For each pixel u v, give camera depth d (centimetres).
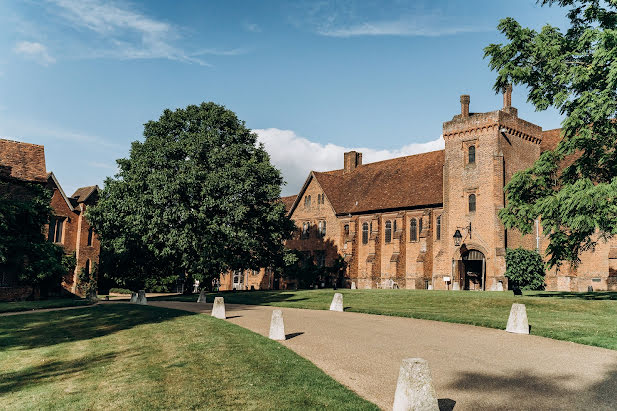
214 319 2167
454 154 4697
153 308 2761
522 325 1753
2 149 3784
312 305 2861
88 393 1145
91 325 2242
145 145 3775
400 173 5656
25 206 3394
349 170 6444
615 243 3956
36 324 2325
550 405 980
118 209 3781
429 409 884
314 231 6178
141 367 1357
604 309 2395
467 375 1193
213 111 3903
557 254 2722
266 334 1816
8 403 1118
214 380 1181
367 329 1903
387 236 5419
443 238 4697
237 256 4022
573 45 2506
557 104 2431
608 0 2381
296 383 1126
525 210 2728
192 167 3516
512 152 4544
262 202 3941
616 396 1028
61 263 4009
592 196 2230
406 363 907
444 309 2648
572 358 1353
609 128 2348
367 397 1043
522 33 2584
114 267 4928
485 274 4331
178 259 3953
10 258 3409
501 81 2673
